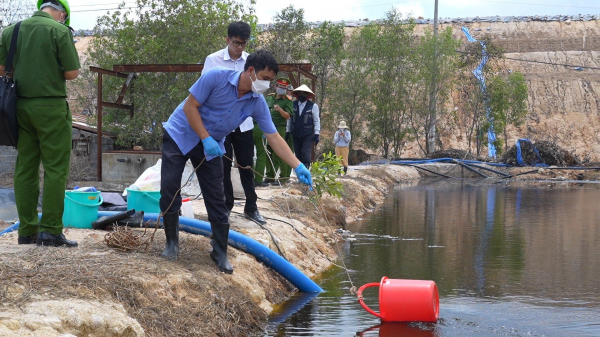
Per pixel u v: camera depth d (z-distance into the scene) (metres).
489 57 39.53
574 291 6.99
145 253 5.79
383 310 5.77
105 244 5.98
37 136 5.66
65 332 3.85
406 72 32.47
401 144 34.91
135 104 18.00
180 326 4.71
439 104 34.75
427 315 5.73
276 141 5.79
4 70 5.59
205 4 19.89
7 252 5.23
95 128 18.06
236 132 7.64
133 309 4.54
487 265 8.35
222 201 5.91
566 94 47.53
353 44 32.75
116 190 14.73
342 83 31.55
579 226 11.98
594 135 44.47
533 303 6.47
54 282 4.43
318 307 6.26
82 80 25.28
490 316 5.98
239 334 5.20
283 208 10.04
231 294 5.56
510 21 55.75
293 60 29.34
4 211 9.34
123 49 19.62
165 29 19.47
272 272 6.89
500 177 27.42
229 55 7.43
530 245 9.86
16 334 3.59
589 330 5.59
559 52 52.31
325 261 8.36
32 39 5.49
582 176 27.44
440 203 16.19
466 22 56.41
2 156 16.95
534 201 16.81
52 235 5.70
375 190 17.72
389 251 9.27
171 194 5.73
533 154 29.81
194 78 18.55
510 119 36.34
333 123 32.00
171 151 5.73
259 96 5.59
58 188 5.60
